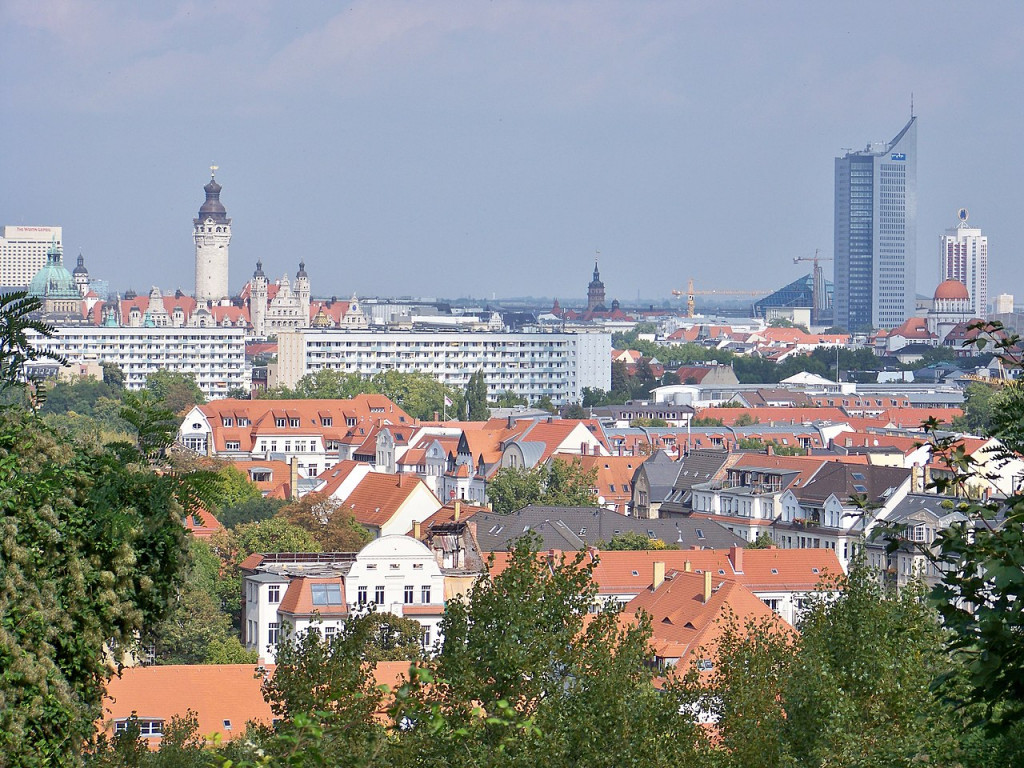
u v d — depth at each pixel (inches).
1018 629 2308.1
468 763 3772.1
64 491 3326.8
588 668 4234.7
